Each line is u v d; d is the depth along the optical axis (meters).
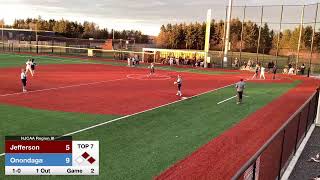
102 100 25.58
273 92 32.69
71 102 24.36
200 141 15.98
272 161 10.51
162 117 20.42
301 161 12.88
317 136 16.38
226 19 60.56
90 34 170.75
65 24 166.12
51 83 33.69
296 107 25.44
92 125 18.03
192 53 64.56
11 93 27.20
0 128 16.91
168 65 63.38
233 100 27.14
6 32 110.19
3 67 47.00
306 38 69.25
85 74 42.91
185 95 29.08
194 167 12.82
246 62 64.38
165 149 14.66
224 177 12.05
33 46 88.75
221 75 48.50
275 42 76.44
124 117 20.08
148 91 30.80
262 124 19.67
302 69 53.91
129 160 13.23
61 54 77.81
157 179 11.66
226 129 18.27
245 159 13.85
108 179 11.48
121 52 74.31
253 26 84.25
